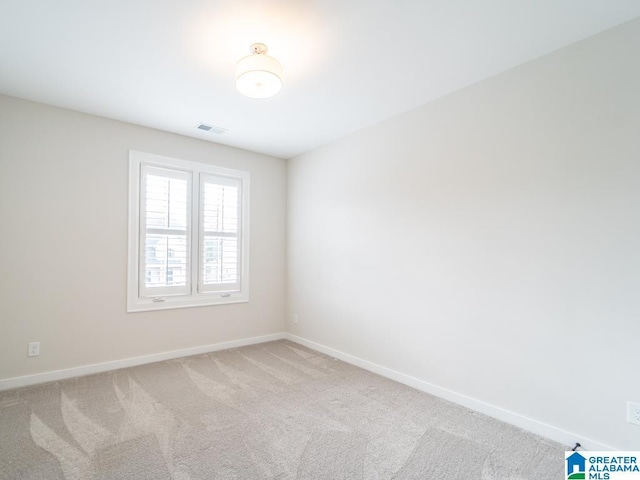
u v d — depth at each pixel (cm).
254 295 425
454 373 262
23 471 174
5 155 274
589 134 200
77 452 190
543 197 218
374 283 332
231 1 173
